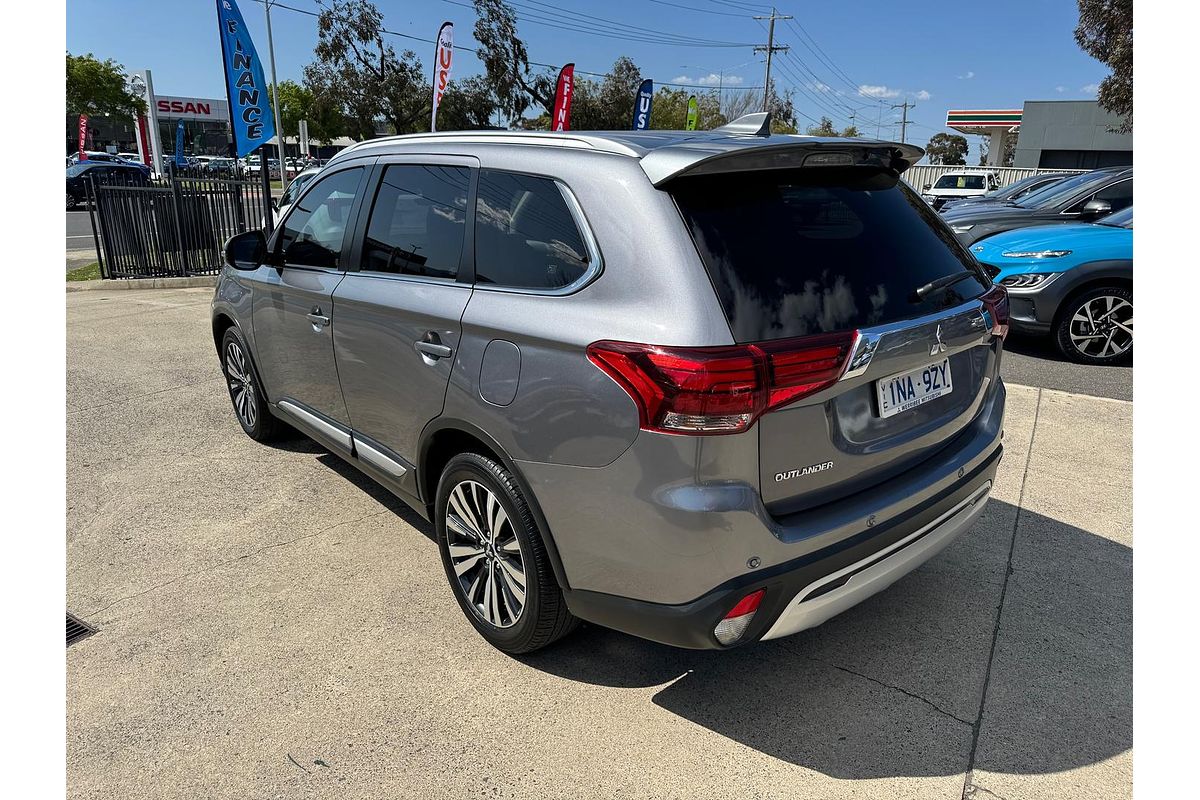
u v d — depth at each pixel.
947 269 2.52
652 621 2.18
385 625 2.95
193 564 3.40
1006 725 2.40
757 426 2.00
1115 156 38.62
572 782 2.21
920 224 2.58
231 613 3.03
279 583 3.25
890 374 2.26
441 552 2.92
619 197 2.19
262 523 3.77
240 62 10.97
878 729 2.39
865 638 2.83
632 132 2.50
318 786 2.20
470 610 2.83
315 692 2.58
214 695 2.57
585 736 2.38
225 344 4.75
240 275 4.26
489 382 2.44
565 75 20.64
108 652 2.79
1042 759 2.26
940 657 2.72
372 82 32.94
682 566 2.06
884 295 2.25
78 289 11.30
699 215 2.10
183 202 11.70
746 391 1.95
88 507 3.94
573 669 2.69
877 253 2.33
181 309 9.38
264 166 11.47
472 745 2.35
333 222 3.45
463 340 2.54
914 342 2.25
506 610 2.70
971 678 2.61
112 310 9.33
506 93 34.59
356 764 2.28
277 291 3.78
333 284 3.31
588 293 2.20
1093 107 37.91
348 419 3.43
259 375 4.33
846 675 2.64
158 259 11.69
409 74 33.44
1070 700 2.50
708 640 2.13
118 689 2.60
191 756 2.31
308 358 3.61
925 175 27.83
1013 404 5.35
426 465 2.89
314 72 33.00
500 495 2.48
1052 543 3.48
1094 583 3.17
